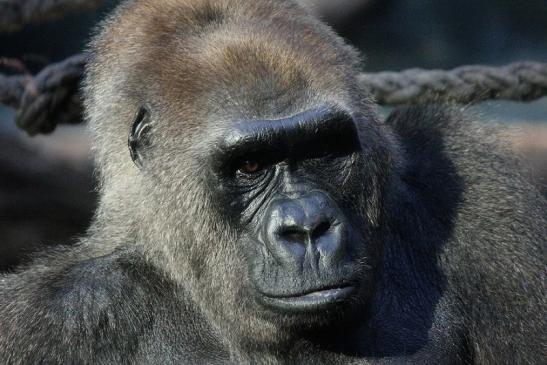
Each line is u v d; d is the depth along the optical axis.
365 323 19.92
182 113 19.30
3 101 27.34
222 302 19.52
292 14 20.89
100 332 19.80
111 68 21.12
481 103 25.00
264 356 19.67
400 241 21.33
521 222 21.59
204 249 19.44
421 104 23.36
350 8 52.22
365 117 19.92
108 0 30.39
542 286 21.25
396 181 21.42
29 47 74.38
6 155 47.38
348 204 19.06
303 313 17.70
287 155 18.50
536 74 28.19
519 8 80.75
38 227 48.72
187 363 19.97
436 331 20.58
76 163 48.78
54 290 20.12
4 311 20.02
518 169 22.45
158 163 19.67
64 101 27.06
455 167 22.06
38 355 19.39
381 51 81.38
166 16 20.77
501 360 21.02
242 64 19.20
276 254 17.89
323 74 19.27
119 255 20.58
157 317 20.22
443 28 81.38
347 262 17.72
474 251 21.36
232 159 18.56
